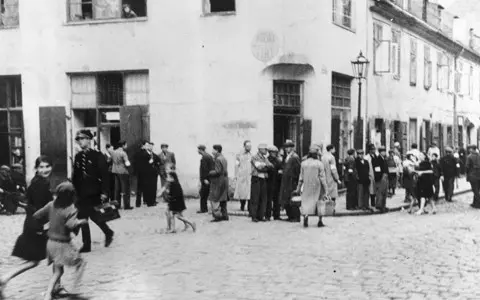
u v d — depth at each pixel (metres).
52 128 20.70
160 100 20.17
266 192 14.80
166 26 20.03
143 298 7.08
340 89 22.77
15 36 21.36
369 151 17.66
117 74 20.77
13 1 21.55
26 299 7.14
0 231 13.31
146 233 12.67
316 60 20.17
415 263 9.14
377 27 26.16
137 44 20.33
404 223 14.48
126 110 20.20
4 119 21.67
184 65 19.94
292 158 14.80
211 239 11.76
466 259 9.47
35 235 7.18
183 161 19.98
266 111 19.44
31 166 21.22
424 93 33.22
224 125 19.64
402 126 29.64
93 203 10.53
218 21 19.61
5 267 9.26
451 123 38.78
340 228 13.45
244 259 9.56
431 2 36.22
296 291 7.35
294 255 9.89
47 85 21.09
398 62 29.09
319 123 20.53
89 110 21.08
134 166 18.73
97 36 20.69
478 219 15.40
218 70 19.66
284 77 19.75
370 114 25.50
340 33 22.00
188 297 7.10
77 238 12.22
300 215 14.97
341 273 8.42
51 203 7.13
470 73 43.56
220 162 14.73
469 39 43.53
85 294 7.33
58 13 20.97
